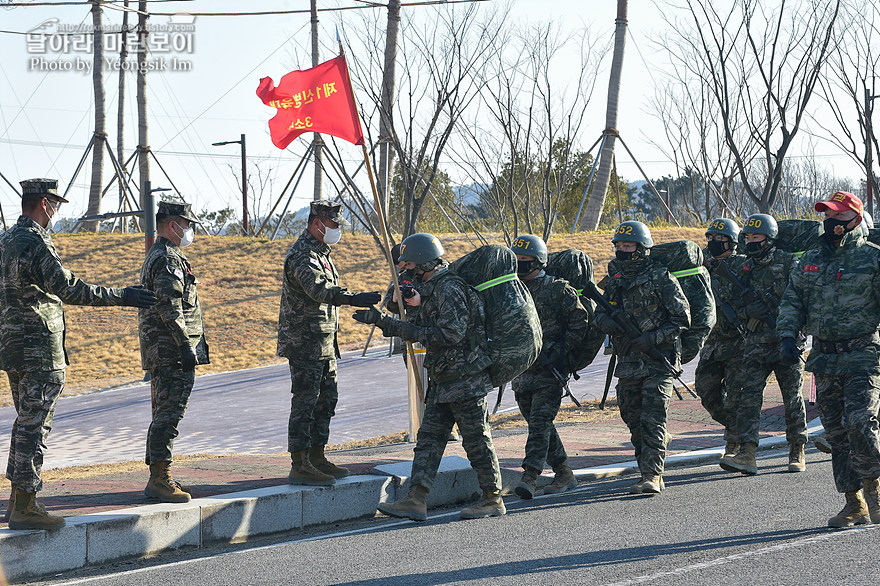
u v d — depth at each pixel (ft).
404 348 62.64
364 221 128.16
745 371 47.44
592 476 47.32
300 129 43.65
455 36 110.52
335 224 37.65
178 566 30.81
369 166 42.01
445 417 38.50
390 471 41.29
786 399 47.39
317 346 38.40
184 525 33.68
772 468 48.65
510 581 27.25
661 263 43.96
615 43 143.02
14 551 29.32
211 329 149.89
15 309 31.07
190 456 59.11
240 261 184.14
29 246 31.04
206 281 172.86
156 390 36.91
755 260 48.44
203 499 35.65
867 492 33.14
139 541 32.40
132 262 182.09
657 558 29.48
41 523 30.12
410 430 62.85
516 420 70.44
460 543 32.83
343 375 112.06
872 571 27.07
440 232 190.80
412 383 62.85
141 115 188.03
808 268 34.01
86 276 174.09
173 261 36.88
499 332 37.58
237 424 81.51
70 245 190.80
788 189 193.36
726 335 49.16
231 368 131.03
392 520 38.93
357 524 38.42
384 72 107.65
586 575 27.63
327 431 40.14
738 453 46.98
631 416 44.04
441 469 42.16
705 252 50.37
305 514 37.50
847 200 33.09
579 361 44.57
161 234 37.60
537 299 42.65
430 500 41.32
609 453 53.31
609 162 169.17
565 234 182.70
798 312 34.17
